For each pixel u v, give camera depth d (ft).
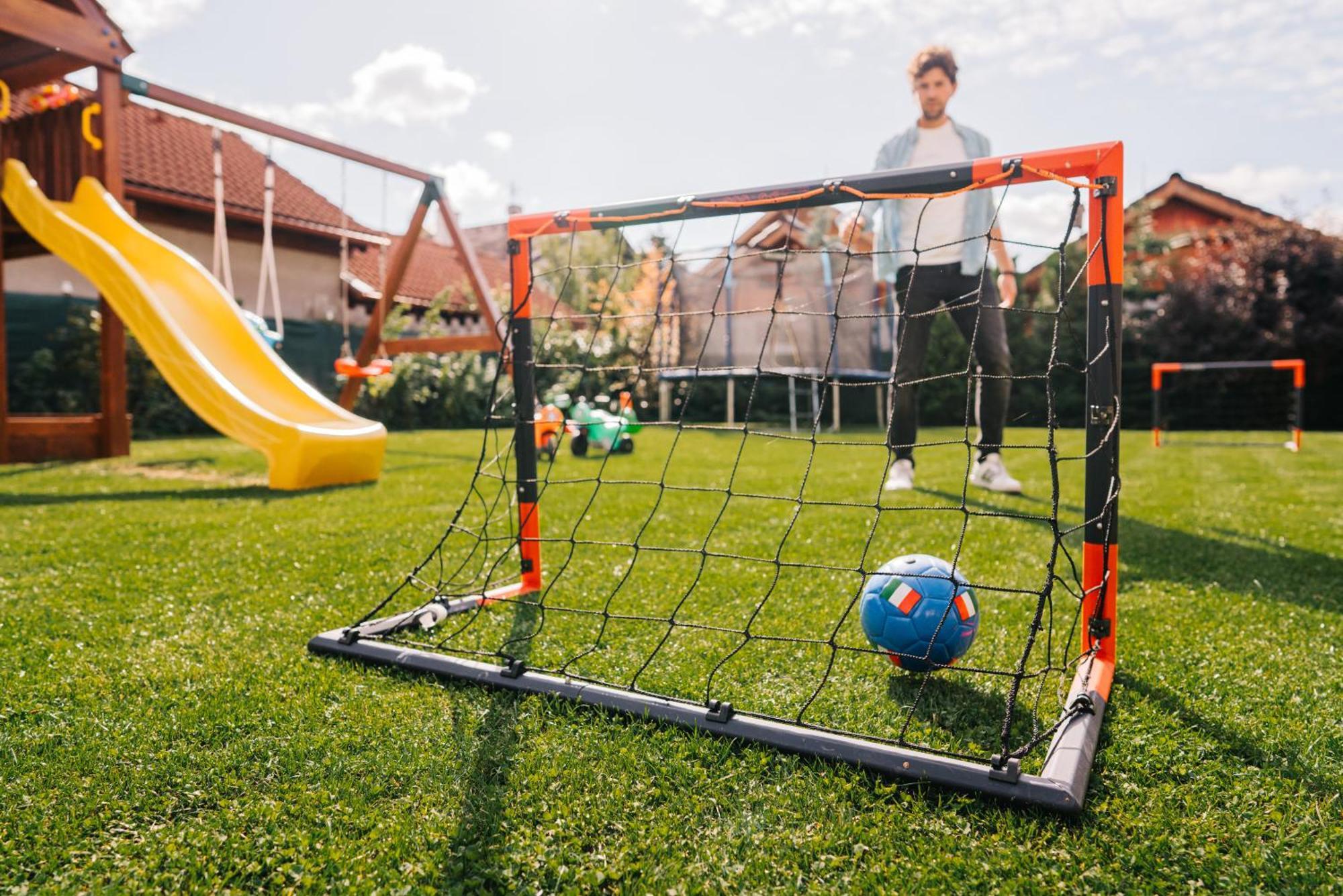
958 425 51.49
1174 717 5.76
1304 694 6.20
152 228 38.45
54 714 5.78
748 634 6.28
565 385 41.14
